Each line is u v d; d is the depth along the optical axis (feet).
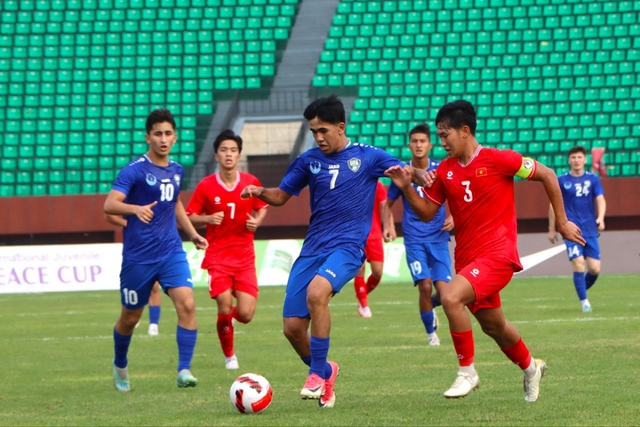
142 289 82.89
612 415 59.93
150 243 82.33
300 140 305.73
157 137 81.66
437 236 112.98
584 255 153.48
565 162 296.10
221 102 326.03
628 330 117.29
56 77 328.29
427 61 324.60
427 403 68.08
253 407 66.13
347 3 340.80
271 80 332.80
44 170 300.61
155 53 336.08
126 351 84.07
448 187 65.98
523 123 305.32
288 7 350.23
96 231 272.31
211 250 101.45
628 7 326.44
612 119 304.91
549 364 88.07
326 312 66.54
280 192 72.18
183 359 82.28
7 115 315.99
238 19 344.49
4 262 228.84
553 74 316.40
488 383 78.18
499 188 64.85
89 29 339.77
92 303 198.90
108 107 319.47
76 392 83.56
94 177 301.22
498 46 324.60
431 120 311.27
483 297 63.41
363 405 68.39
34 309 186.29
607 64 315.99
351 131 308.40
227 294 98.73
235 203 100.42
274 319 154.61
